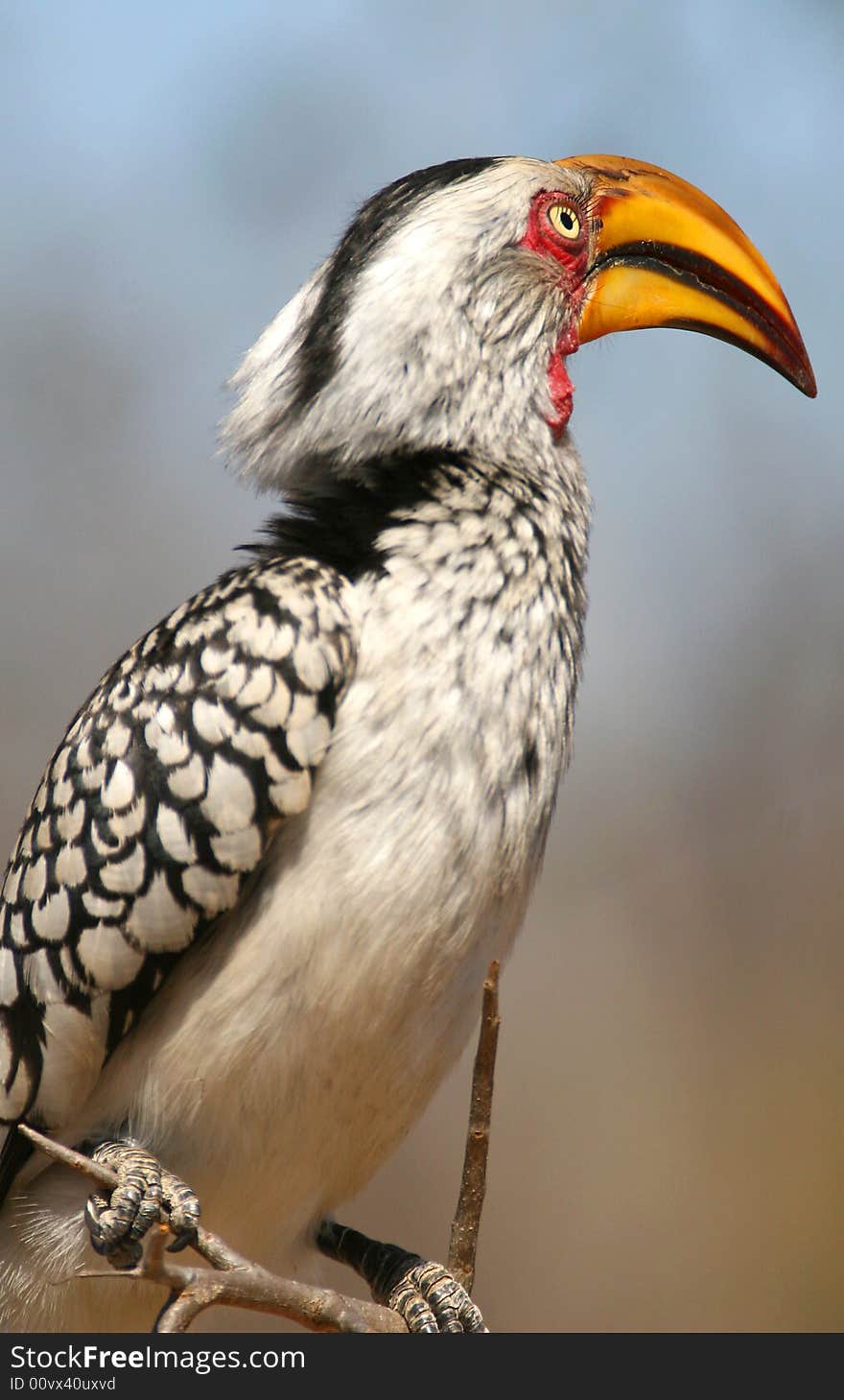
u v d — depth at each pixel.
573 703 7.85
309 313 8.33
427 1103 7.81
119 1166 7.19
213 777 7.29
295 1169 7.68
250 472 8.34
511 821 7.37
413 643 7.30
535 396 8.34
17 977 7.67
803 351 9.21
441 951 7.27
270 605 7.40
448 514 7.65
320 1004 7.24
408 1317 7.63
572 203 8.80
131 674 7.64
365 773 7.21
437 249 8.20
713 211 9.24
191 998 7.40
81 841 7.49
